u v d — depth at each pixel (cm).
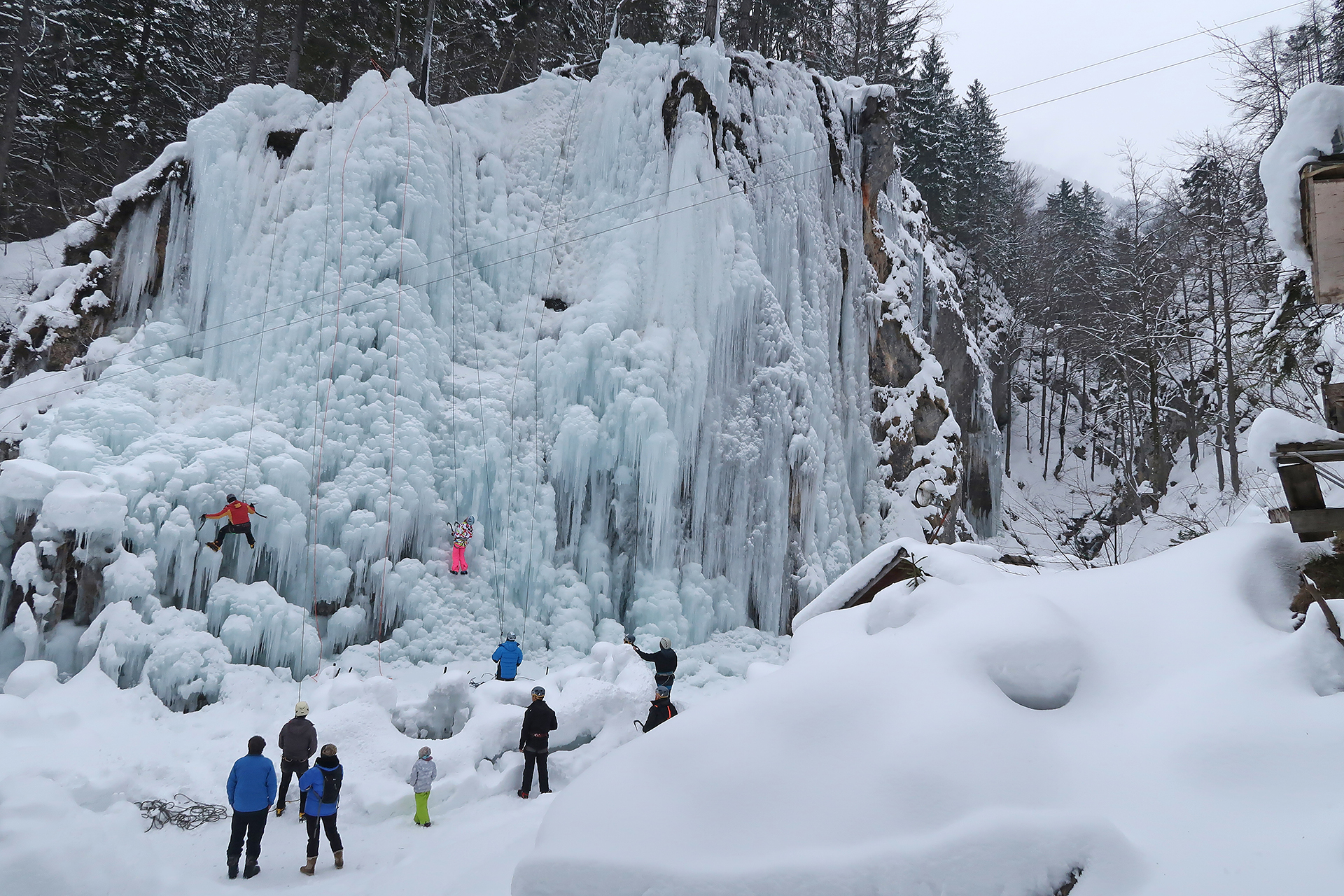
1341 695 403
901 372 2702
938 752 412
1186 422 3288
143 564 1238
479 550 1639
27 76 2845
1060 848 351
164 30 2777
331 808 754
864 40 3816
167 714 1099
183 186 1803
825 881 358
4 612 1215
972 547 920
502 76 3103
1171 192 3312
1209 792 374
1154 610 505
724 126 2162
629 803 404
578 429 1736
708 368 1909
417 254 1778
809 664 510
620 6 2967
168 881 641
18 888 524
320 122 1870
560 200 2086
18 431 1547
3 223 2658
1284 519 619
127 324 1772
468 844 773
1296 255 538
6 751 868
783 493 1972
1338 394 513
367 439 1558
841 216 2536
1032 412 4766
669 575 1756
